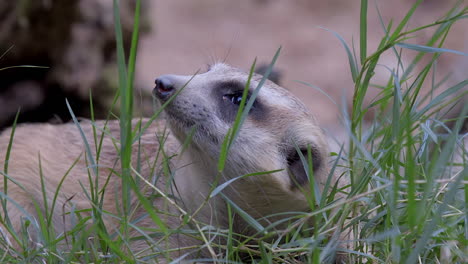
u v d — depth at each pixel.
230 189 5.51
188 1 19.52
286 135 5.69
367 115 13.20
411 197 3.93
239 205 5.55
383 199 4.97
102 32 10.84
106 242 4.39
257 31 18.30
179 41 17.55
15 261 4.53
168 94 5.37
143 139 6.47
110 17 10.80
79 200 6.15
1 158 6.45
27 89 10.74
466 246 4.43
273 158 5.57
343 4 19.27
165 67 16.03
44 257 4.62
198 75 5.79
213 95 5.57
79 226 4.54
